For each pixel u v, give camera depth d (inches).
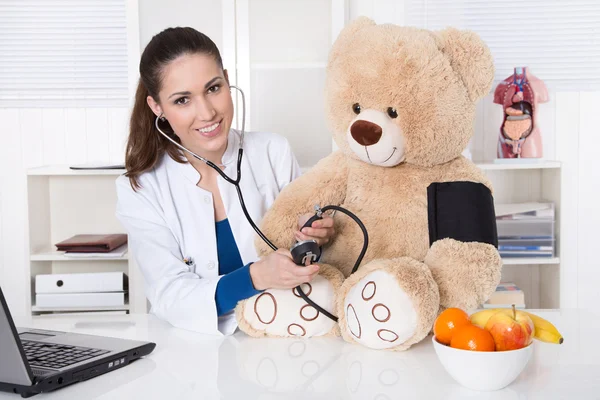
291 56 106.6
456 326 40.3
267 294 50.4
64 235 120.5
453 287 46.2
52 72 120.5
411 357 45.8
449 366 39.8
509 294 104.0
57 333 50.5
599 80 118.6
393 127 47.8
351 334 47.8
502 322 39.3
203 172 63.7
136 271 106.0
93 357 43.6
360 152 49.0
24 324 56.2
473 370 38.7
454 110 47.7
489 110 119.2
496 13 117.5
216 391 40.2
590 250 121.5
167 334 52.9
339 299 48.2
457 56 49.1
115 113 121.3
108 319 58.0
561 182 107.8
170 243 60.9
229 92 57.9
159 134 62.2
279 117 107.0
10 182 122.0
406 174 50.6
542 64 118.7
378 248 50.9
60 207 120.2
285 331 50.5
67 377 40.9
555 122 119.8
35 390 39.1
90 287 106.0
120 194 62.7
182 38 55.2
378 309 44.8
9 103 120.5
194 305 52.7
